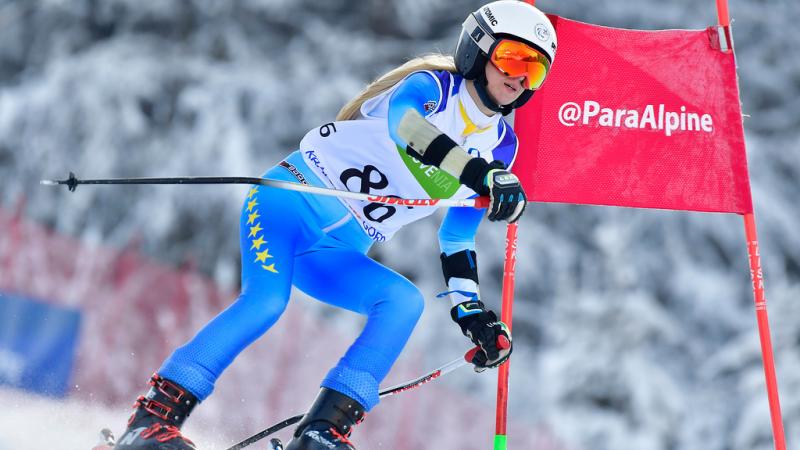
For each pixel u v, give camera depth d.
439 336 50.09
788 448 42.59
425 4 56.66
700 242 58.22
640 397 43.97
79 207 51.56
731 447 44.25
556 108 14.84
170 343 37.03
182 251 50.78
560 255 54.50
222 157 51.72
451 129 11.84
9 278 35.91
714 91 14.85
